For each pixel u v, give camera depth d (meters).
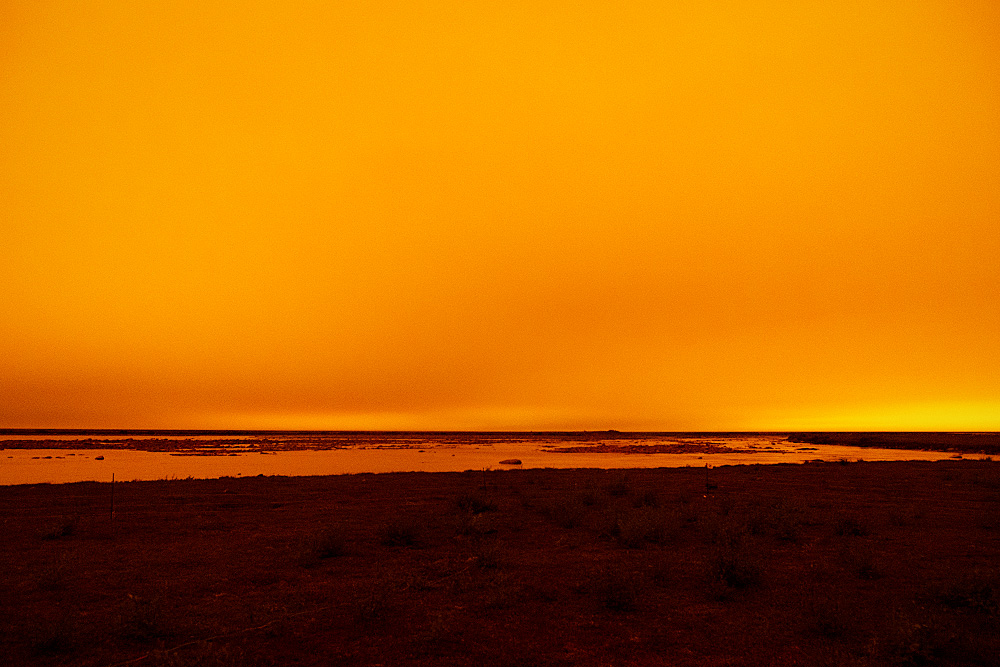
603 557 12.99
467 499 20.34
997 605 8.95
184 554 13.15
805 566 12.07
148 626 7.91
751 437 178.75
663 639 7.99
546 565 12.23
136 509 19.92
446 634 8.08
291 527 16.66
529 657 7.35
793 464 41.84
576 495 22.39
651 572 11.55
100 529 16.19
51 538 15.00
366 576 11.28
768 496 23.53
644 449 83.81
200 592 10.13
